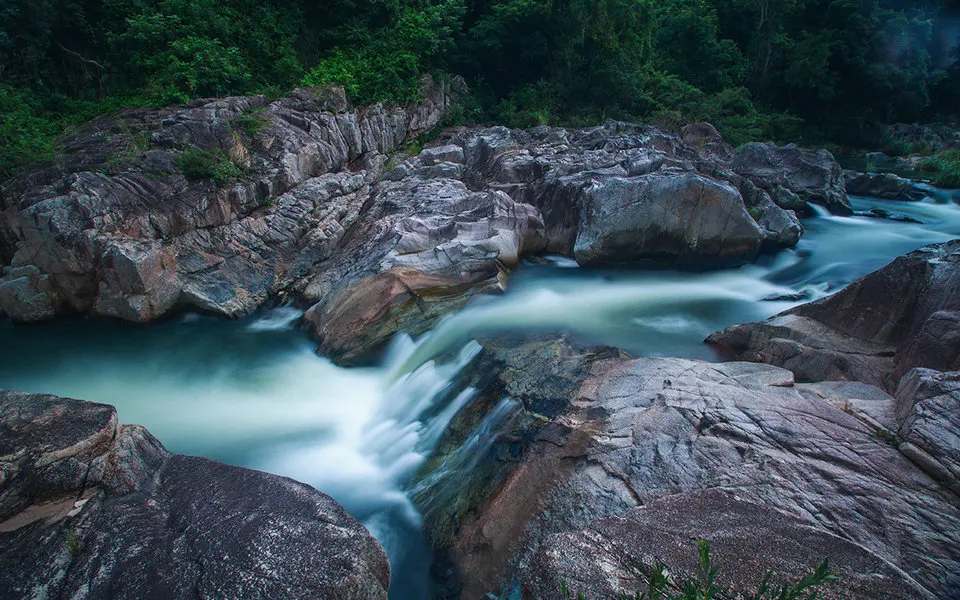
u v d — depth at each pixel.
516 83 25.19
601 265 13.08
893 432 5.11
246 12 19.06
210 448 7.61
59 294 11.82
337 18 21.09
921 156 30.36
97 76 18.05
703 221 12.73
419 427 7.50
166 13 17.44
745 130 28.05
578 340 8.86
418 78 21.25
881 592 2.80
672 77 28.58
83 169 12.52
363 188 15.96
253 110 15.61
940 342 5.83
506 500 5.43
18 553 3.48
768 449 5.04
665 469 5.07
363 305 10.25
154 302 11.66
